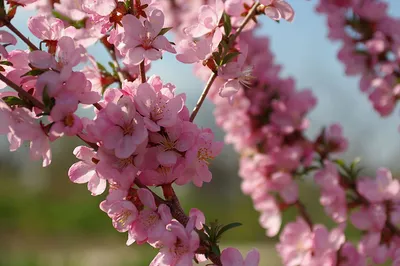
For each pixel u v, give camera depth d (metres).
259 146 1.04
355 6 0.97
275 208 0.99
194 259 0.56
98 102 0.57
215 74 0.59
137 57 0.57
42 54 0.56
